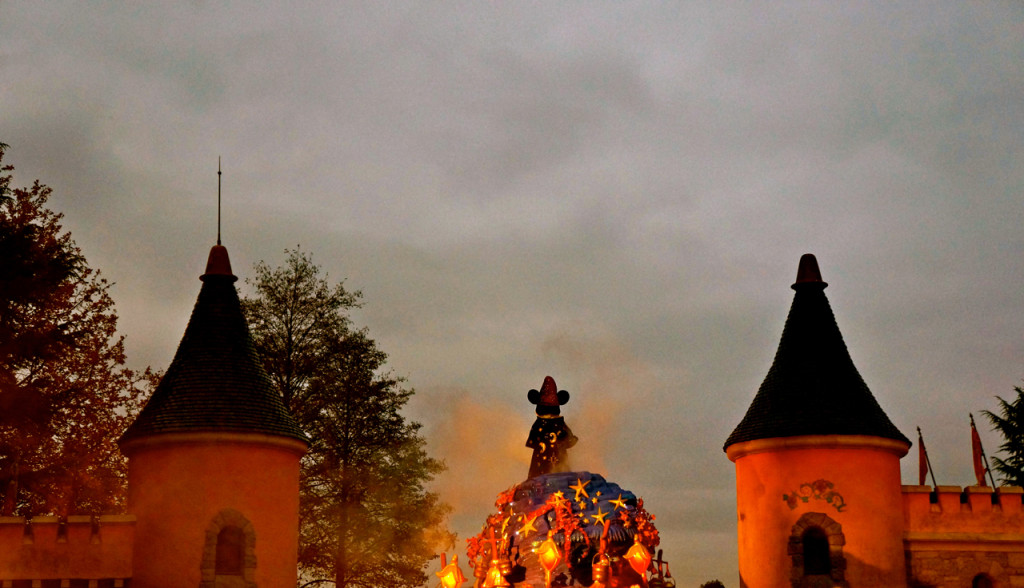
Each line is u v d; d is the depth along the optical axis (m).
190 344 33.41
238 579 31.03
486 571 17.83
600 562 16.66
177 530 30.91
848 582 32.69
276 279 46.25
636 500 17.78
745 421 35.03
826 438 33.34
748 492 34.25
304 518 44.53
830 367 34.78
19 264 39.84
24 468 39.81
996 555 34.00
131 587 30.89
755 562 33.66
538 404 20.58
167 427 31.41
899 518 33.81
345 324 46.44
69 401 41.56
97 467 41.91
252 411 32.16
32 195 43.97
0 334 39.34
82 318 43.38
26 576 30.55
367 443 45.44
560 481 17.84
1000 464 58.78
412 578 44.88
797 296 36.28
